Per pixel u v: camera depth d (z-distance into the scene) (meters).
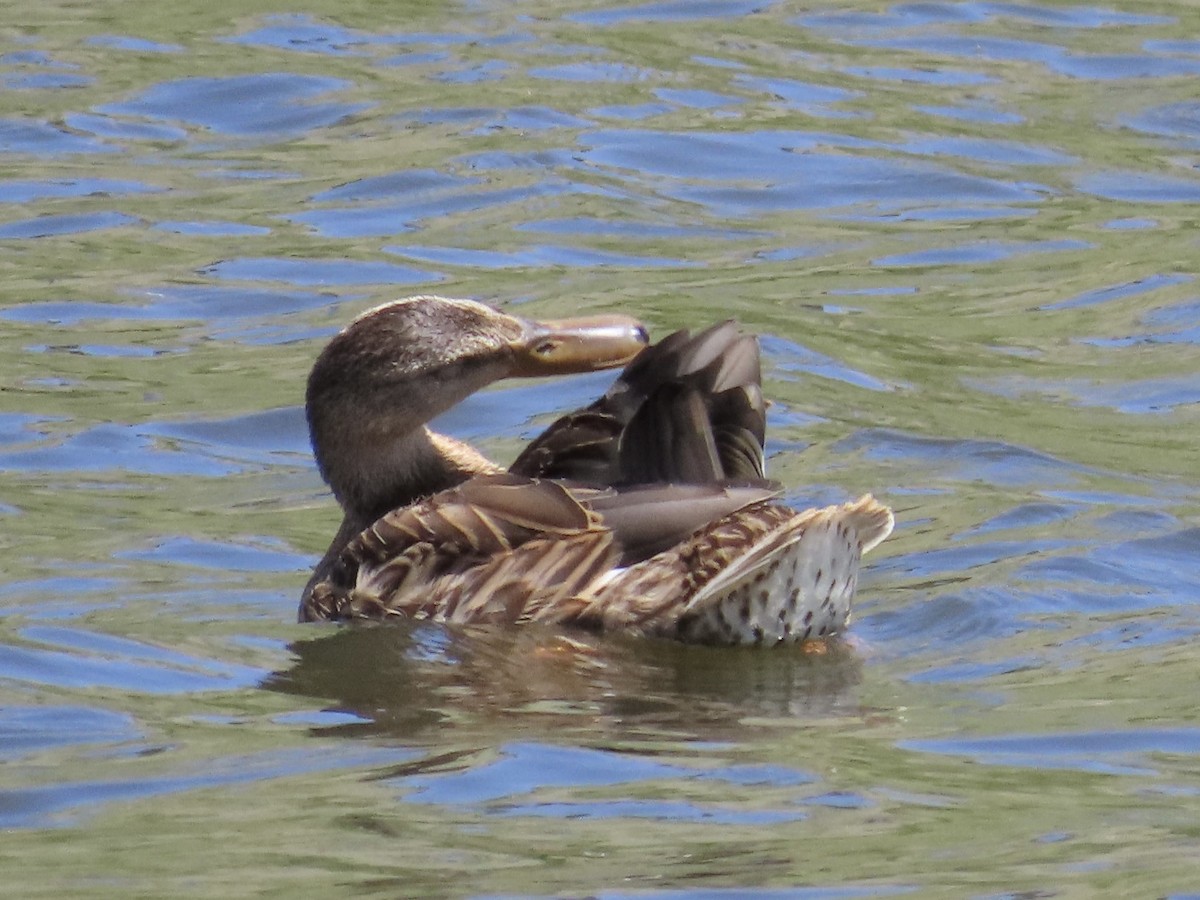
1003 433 15.21
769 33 24.91
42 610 12.16
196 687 10.94
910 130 21.97
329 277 18.62
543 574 11.45
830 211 20.27
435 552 11.70
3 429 15.41
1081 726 10.12
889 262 19.00
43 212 20.03
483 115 22.34
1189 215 19.95
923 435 15.23
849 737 10.03
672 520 11.28
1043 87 23.11
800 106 22.64
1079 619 11.80
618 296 18.00
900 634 11.60
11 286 18.34
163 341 17.31
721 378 11.45
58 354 16.98
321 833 8.97
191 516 13.97
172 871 8.62
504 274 18.59
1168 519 13.45
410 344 12.23
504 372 12.30
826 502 13.96
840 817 9.04
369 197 20.48
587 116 22.34
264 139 21.95
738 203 20.44
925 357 16.86
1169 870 8.45
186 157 21.50
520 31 25.00
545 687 10.77
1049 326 17.53
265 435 15.48
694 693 10.68
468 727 10.26
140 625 11.94
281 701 10.71
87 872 8.64
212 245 19.34
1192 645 11.32
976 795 9.30
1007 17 25.36
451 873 8.54
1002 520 13.52
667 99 22.81
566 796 9.31
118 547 13.34
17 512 13.94
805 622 11.27
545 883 8.41
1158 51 24.08
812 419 15.55
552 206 20.23
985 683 10.81
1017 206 20.28
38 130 21.97
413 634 11.49
